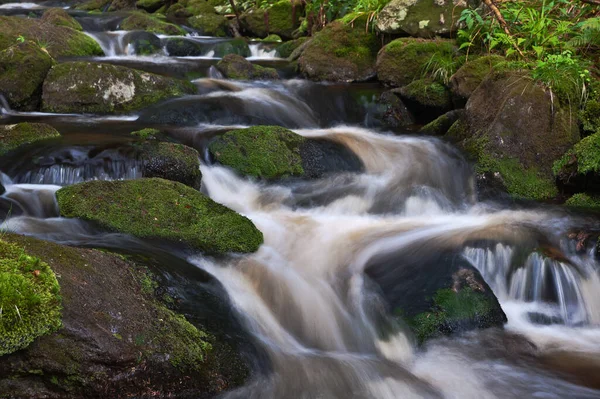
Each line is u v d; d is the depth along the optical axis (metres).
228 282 4.31
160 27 14.26
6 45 9.62
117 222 4.74
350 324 4.27
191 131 6.99
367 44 9.78
